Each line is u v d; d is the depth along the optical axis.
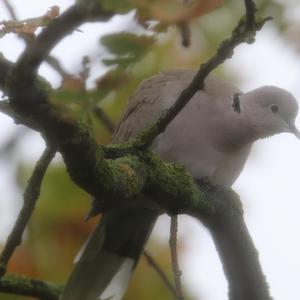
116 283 10.99
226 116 10.97
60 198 12.09
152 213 11.05
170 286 11.22
